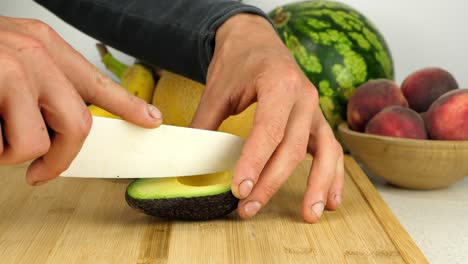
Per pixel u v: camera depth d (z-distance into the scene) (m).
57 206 0.63
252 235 0.56
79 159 0.54
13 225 0.58
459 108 0.75
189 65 0.72
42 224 0.58
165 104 0.83
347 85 0.92
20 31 0.48
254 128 0.55
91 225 0.58
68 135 0.43
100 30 0.81
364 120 0.83
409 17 1.12
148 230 0.56
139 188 0.56
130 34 0.77
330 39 0.92
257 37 0.63
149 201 0.55
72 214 0.61
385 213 0.61
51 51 0.48
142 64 0.92
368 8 1.12
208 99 0.62
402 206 0.74
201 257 0.51
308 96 0.58
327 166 0.60
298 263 0.50
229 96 0.60
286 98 0.55
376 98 0.82
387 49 0.98
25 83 0.39
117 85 0.52
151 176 0.56
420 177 0.77
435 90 0.85
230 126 0.74
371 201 0.65
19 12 1.13
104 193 0.67
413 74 0.87
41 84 0.41
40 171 0.46
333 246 0.54
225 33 0.65
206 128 0.61
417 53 1.14
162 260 0.50
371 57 0.93
